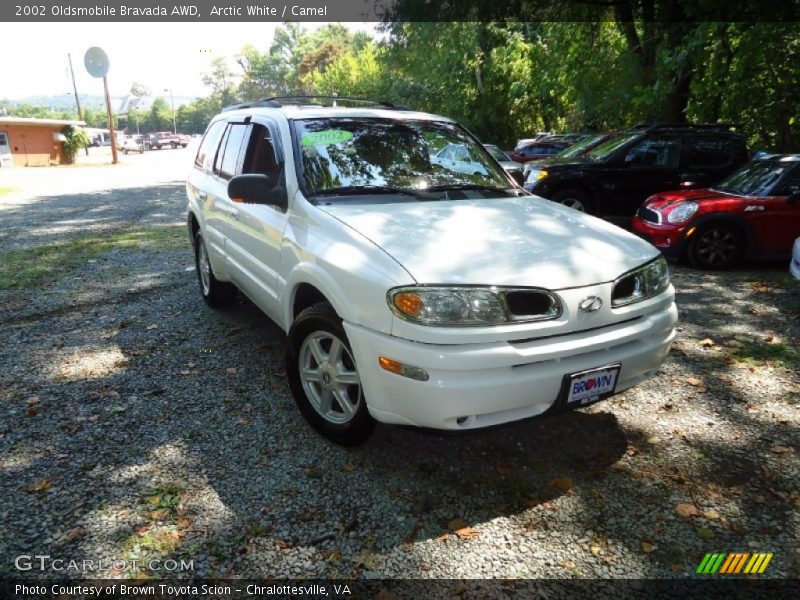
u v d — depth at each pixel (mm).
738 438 3150
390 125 3945
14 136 30234
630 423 3299
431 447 3049
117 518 2494
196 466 2877
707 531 2447
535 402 2533
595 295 2607
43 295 5824
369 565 2254
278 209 3475
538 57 17062
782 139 10789
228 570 2227
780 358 4203
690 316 5156
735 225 6738
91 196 15602
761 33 8859
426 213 3109
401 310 2445
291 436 3156
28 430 3205
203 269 5320
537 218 3221
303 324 3000
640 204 9016
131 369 4012
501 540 2391
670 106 12930
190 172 5637
